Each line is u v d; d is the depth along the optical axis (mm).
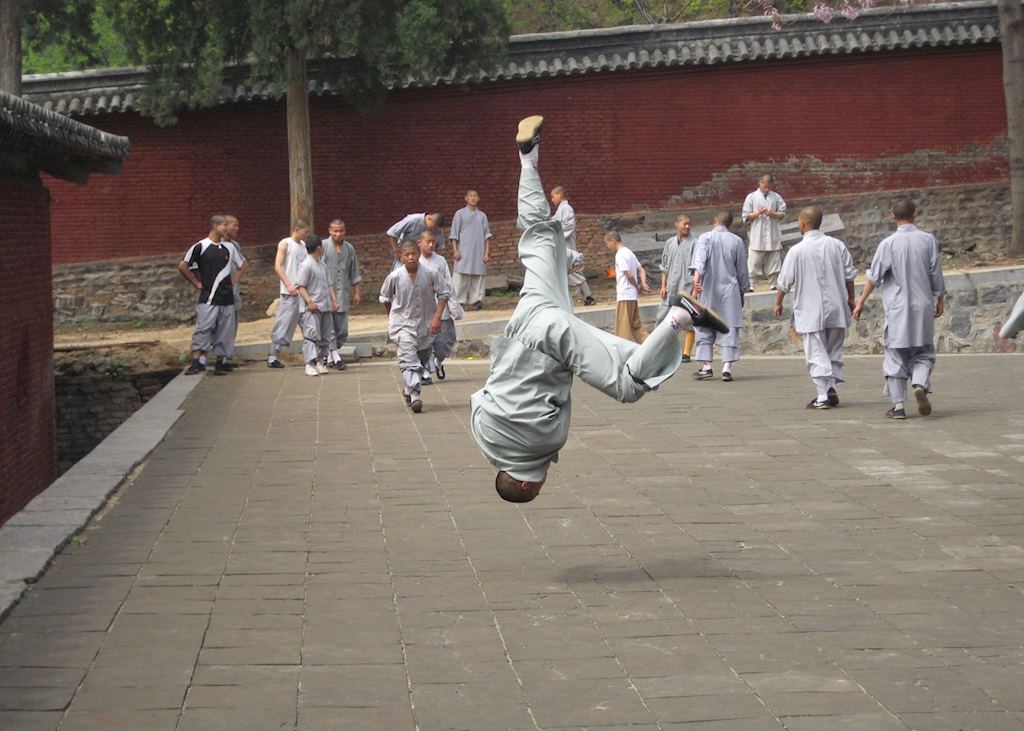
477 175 26406
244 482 9703
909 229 12406
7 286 11727
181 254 26188
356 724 4812
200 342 17000
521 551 7523
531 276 6848
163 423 12484
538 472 6902
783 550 7480
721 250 15648
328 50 22547
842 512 8492
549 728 4766
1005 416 12594
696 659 5523
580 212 26344
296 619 6152
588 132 26281
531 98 26219
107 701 5047
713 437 11625
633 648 5688
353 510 8703
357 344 19078
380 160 26266
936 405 13484
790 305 20234
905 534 7844
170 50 23375
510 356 6719
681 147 26359
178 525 8203
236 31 22969
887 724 4754
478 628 6004
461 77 23719
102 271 26047
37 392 13125
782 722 4793
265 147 26266
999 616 6105
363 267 26312
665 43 25828
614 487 9422
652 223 26406
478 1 22328
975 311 20750
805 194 26422
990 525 8062
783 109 26312
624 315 18484
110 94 25203
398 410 13656
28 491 12508
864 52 26062
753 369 17172
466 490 9391
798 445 11133
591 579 6871
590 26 39188
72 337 23969
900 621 6039
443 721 4840
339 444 11469
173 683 5250
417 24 21141
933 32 25734
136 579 6867
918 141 26391
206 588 6699
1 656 5578
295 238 17672
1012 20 23812
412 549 7582
